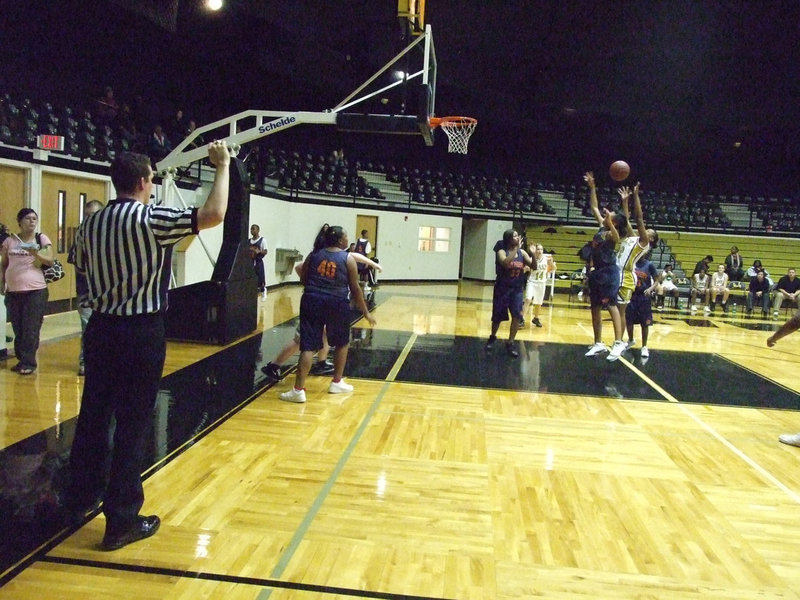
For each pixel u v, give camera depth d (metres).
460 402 6.24
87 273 3.05
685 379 7.83
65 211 10.87
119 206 3.00
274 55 20.17
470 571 3.05
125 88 18.41
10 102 12.41
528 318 13.65
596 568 3.13
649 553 3.31
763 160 28.09
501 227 25.52
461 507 3.79
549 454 4.83
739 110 23.22
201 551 3.13
